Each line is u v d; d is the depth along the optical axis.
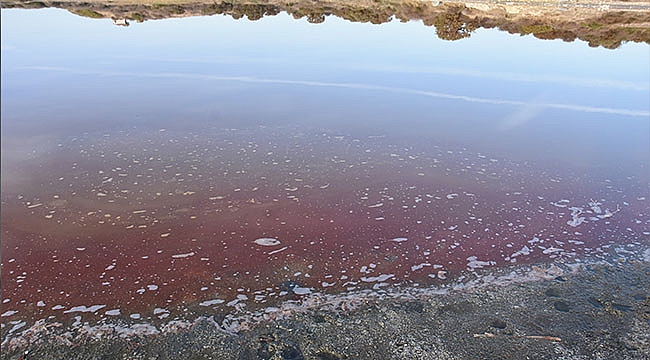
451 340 4.94
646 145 9.91
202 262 6.25
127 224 7.11
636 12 26.34
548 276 6.00
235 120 11.39
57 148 9.72
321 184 8.49
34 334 5.00
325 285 5.85
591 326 5.12
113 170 8.85
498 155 9.65
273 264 6.24
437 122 11.34
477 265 6.26
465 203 7.86
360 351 4.79
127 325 5.14
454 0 30.72
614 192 8.14
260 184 8.46
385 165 9.26
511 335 5.00
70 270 6.03
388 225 7.20
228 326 5.13
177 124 11.09
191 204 7.73
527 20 25.47
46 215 7.30
